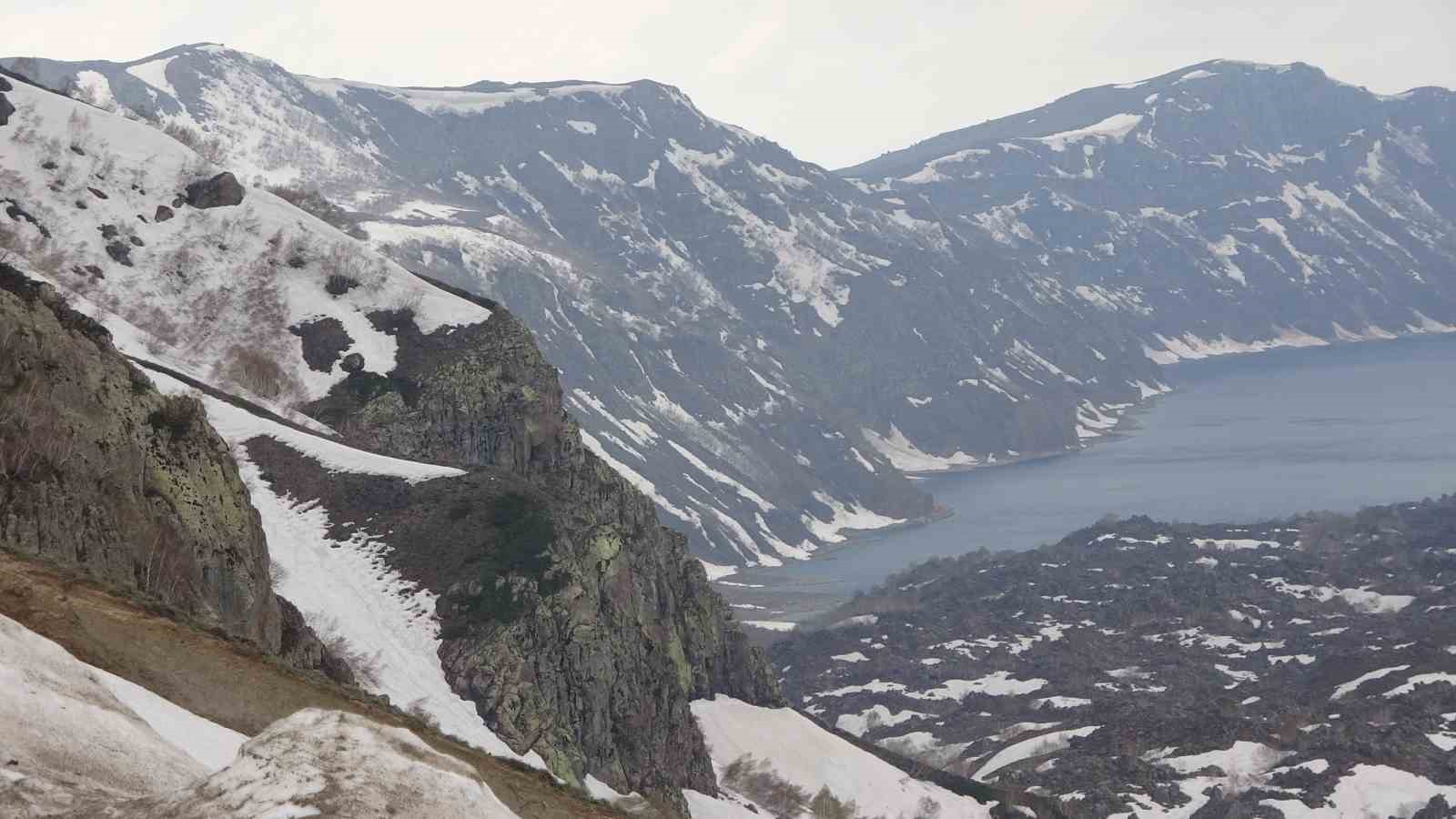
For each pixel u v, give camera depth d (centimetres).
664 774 12575
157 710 4128
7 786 2623
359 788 2270
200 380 16238
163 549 7838
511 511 12925
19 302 7906
